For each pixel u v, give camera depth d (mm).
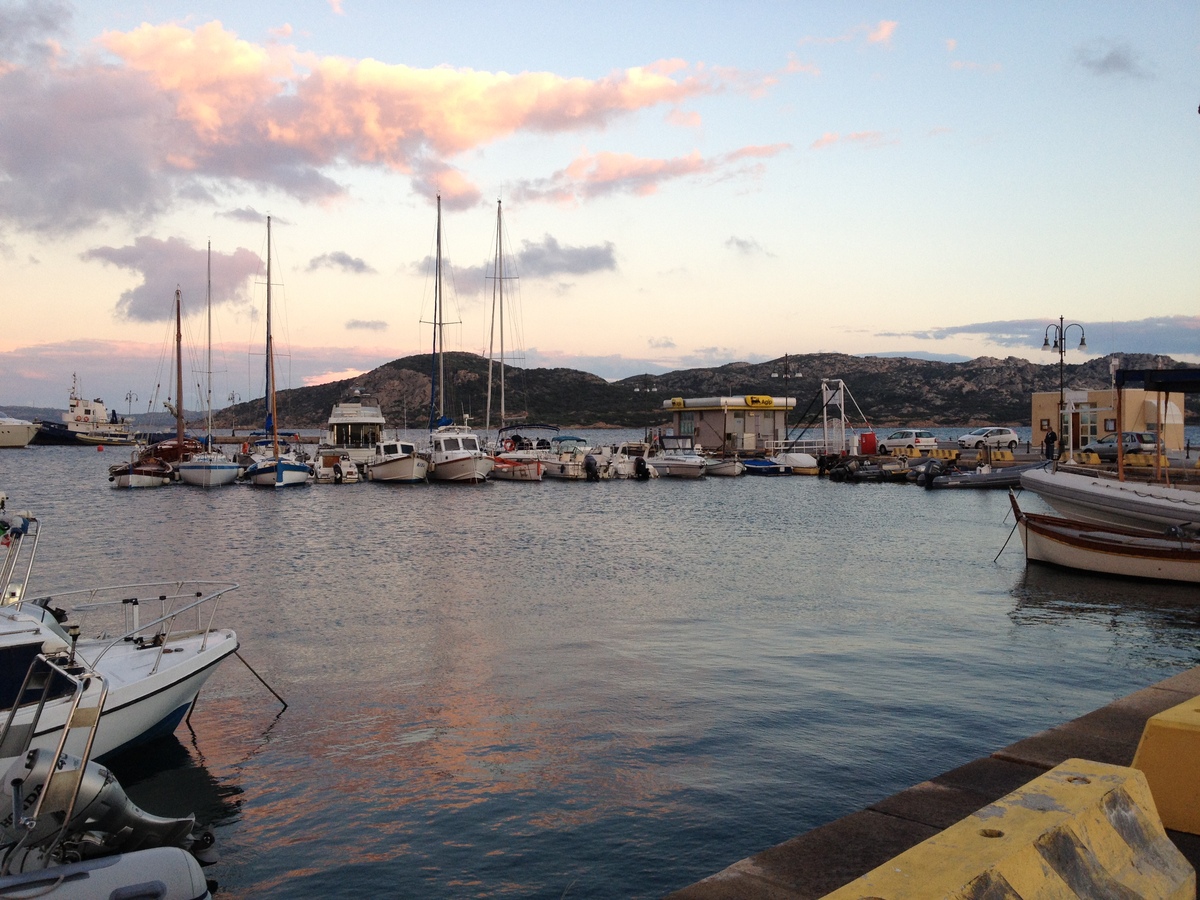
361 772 11812
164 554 32969
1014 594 23625
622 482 69562
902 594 23734
